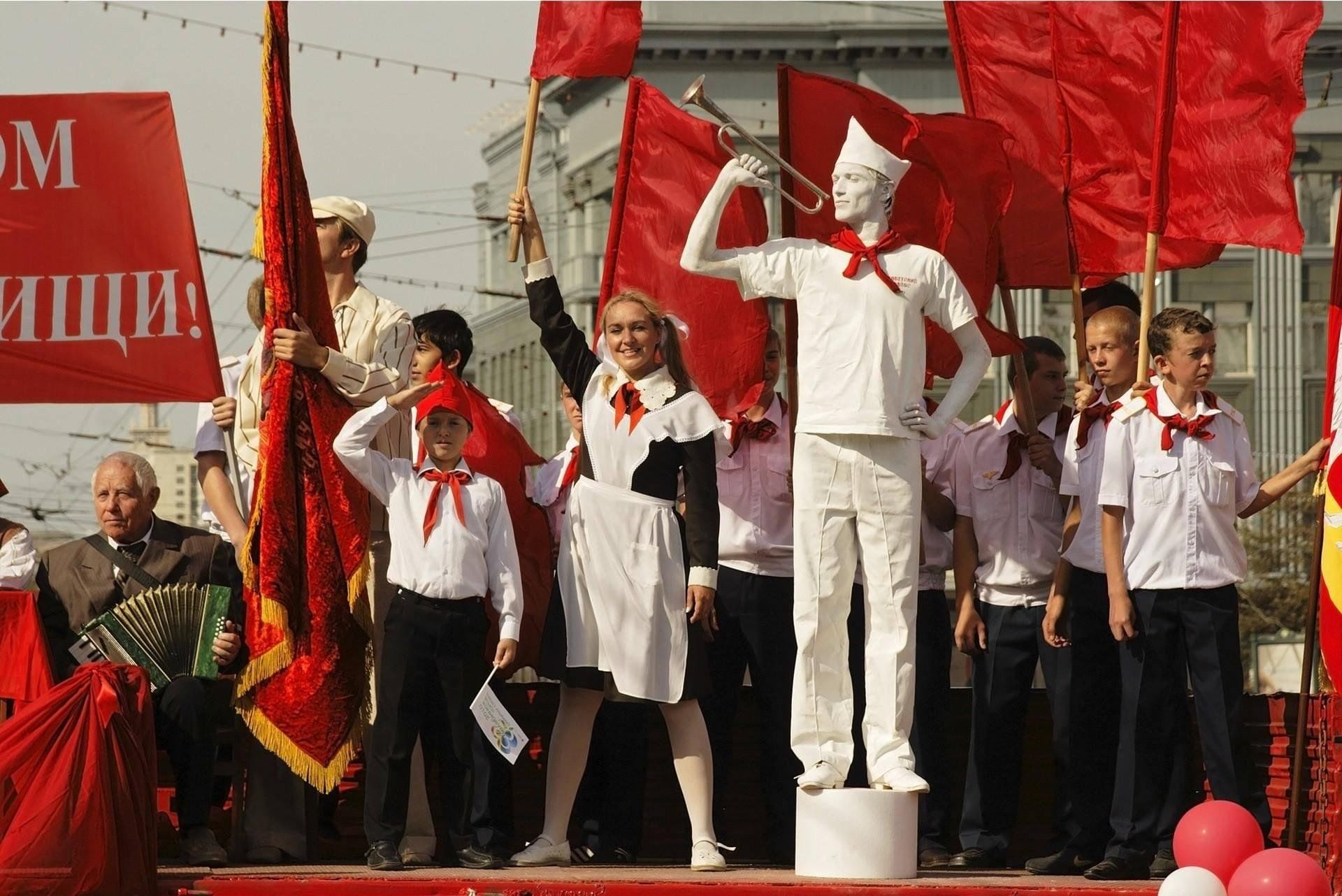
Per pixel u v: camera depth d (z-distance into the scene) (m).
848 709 10.55
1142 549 11.10
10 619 10.81
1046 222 13.41
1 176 11.84
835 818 10.18
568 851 11.19
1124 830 10.92
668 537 11.01
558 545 12.41
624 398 11.12
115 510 11.45
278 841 10.97
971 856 11.95
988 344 11.45
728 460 12.34
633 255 12.98
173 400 11.74
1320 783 10.77
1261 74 12.60
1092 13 13.23
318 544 10.91
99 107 11.84
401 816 10.66
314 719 10.83
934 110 61.62
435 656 10.75
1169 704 11.03
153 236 11.81
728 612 12.20
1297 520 57.59
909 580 10.45
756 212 12.68
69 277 11.81
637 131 12.98
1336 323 11.27
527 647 12.32
